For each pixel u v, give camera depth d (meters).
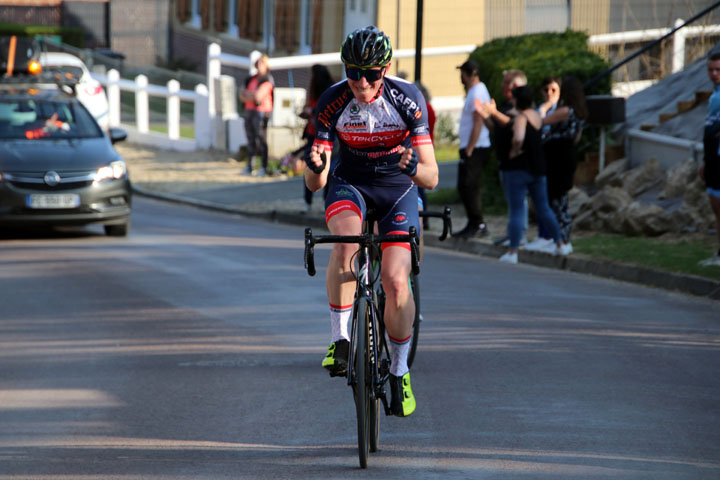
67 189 45.56
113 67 119.00
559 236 40.56
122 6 149.50
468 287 35.59
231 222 54.97
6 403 22.50
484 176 55.66
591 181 54.56
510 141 40.38
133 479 17.61
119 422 21.00
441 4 88.81
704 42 69.12
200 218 56.53
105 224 47.25
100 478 17.72
